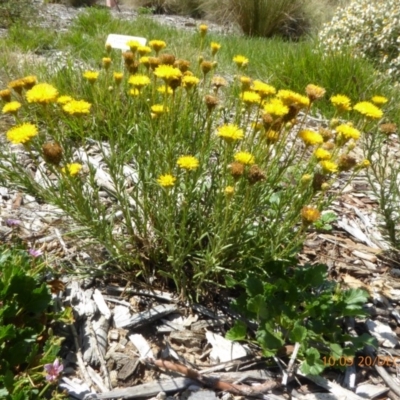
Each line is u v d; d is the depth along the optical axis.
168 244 0.53
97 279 0.55
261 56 1.37
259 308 0.48
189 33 1.79
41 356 0.43
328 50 1.22
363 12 1.37
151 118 0.53
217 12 2.38
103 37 1.50
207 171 0.60
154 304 0.53
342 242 0.67
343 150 0.86
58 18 1.98
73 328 0.49
